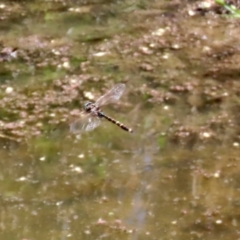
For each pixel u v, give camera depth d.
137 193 7.86
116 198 7.77
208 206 7.65
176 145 8.74
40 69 10.60
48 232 7.23
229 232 7.25
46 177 8.11
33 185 7.97
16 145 8.69
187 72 10.53
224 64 10.77
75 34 11.86
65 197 7.78
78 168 8.27
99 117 7.52
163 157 8.50
